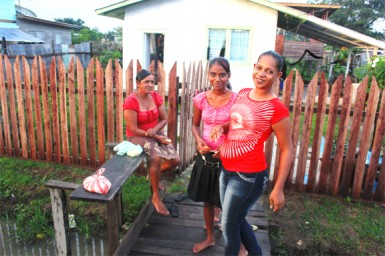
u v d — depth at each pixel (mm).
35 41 16469
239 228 2309
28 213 4098
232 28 10820
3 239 3824
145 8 11086
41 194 4418
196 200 2697
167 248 2891
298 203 4215
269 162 4422
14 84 5004
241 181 2109
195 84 5391
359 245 3475
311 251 3475
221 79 2422
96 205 4188
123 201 4145
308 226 3773
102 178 2500
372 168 4141
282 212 4027
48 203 4223
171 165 3705
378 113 3990
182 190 4426
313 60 19328
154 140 3469
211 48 11195
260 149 2086
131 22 11273
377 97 3883
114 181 2602
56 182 2736
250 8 10578
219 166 2549
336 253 3438
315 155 4254
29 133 5078
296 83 4059
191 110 5188
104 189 2385
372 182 4199
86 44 17250
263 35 10719
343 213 4027
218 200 2596
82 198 2332
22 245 3734
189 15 10938
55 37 25328
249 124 2016
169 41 11258
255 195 2158
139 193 4336
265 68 1904
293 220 3879
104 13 11727
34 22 22812
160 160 3330
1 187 4488
